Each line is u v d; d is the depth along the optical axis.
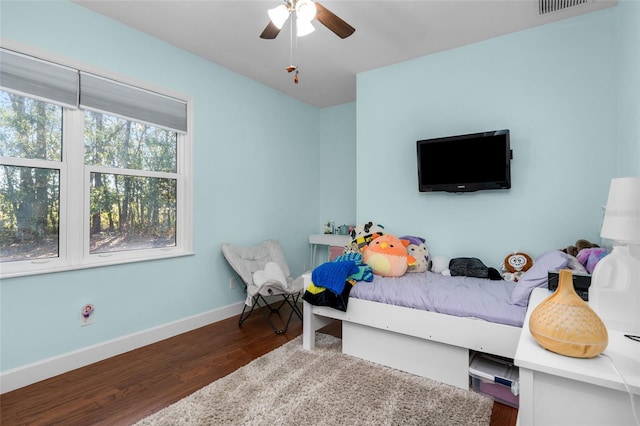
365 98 3.36
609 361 0.92
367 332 2.31
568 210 2.44
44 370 2.05
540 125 2.54
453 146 2.77
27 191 2.07
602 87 2.32
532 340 1.10
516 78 2.62
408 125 3.12
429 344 2.06
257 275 3.09
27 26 2.00
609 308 1.16
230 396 1.84
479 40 2.75
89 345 2.28
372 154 3.34
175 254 2.81
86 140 2.33
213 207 3.17
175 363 2.28
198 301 3.03
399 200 3.19
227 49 2.89
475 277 2.55
